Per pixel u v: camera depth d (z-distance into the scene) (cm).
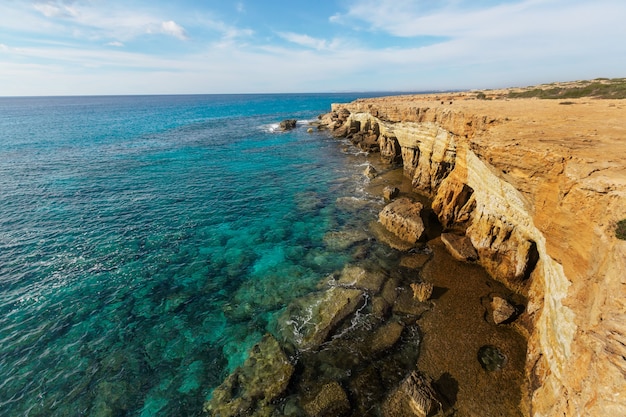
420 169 3719
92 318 1930
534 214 1509
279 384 1484
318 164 5284
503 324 1802
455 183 2831
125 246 2698
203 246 2731
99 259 2506
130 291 2167
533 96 5281
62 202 3562
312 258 2531
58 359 1647
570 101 3650
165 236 2881
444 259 2445
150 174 4741
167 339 1784
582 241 1068
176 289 2195
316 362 1608
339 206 3488
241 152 6300
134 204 3569
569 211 1143
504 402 1389
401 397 1416
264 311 1973
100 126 10175
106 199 3691
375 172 4544
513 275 2052
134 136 8144
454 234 2664
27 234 2827
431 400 1359
